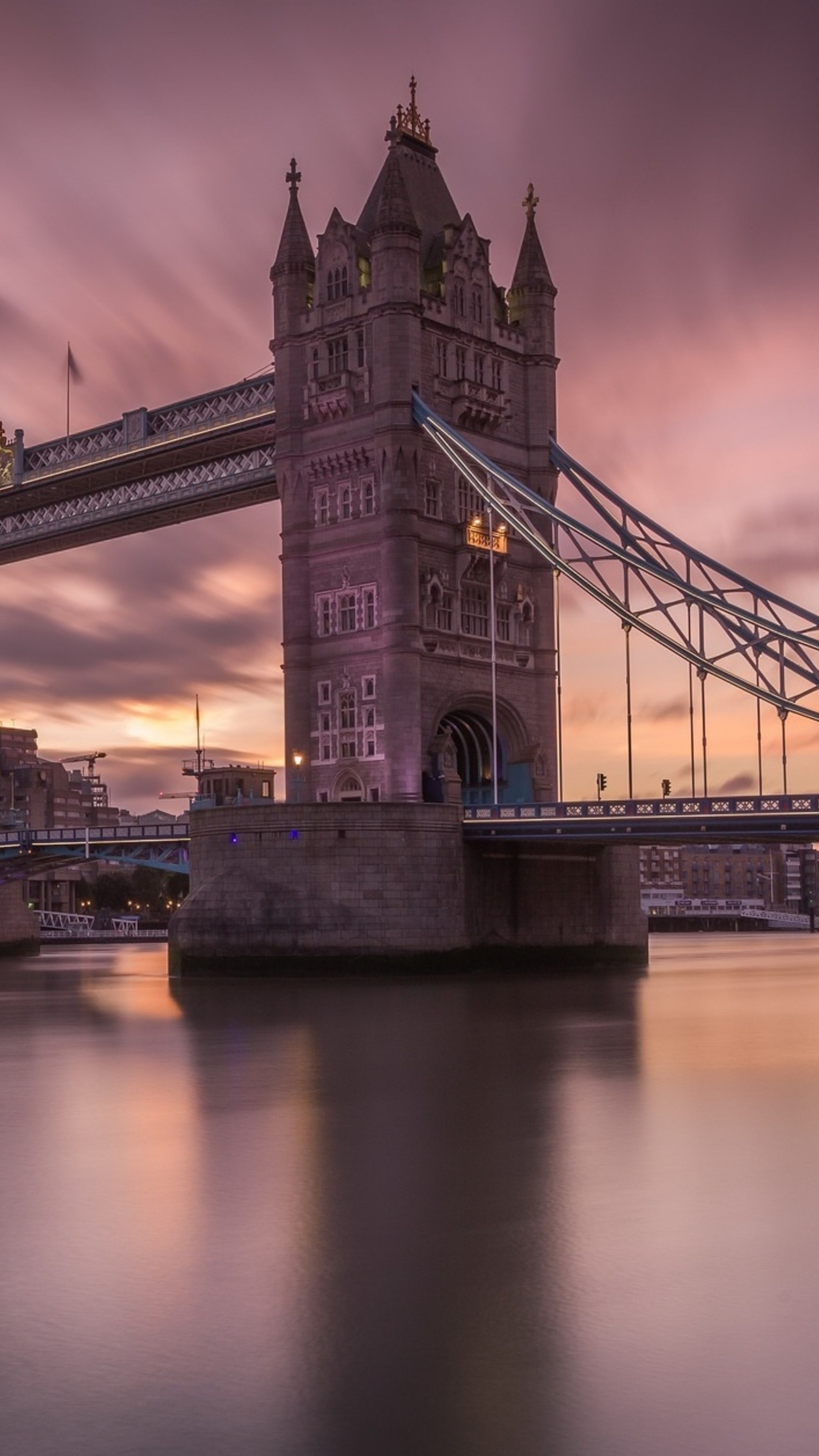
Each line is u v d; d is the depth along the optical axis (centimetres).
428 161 9806
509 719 9419
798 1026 5334
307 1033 5125
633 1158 2833
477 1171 2734
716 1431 1609
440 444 8831
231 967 8256
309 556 9256
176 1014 6034
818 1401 1678
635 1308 1958
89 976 10000
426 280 9394
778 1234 2286
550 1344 1842
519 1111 3394
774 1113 3334
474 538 9112
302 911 8188
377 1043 4784
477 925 8650
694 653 8269
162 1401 1698
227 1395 1709
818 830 7344
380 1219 2405
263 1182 2678
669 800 7831
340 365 9194
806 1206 2458
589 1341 1850
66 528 11269
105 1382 1750
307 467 9275
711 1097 3575
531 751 9394
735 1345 1834
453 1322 1914
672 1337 1859
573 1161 2814
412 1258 2188
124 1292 2053
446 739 8775
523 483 9400
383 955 8212
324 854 8219
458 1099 3584
